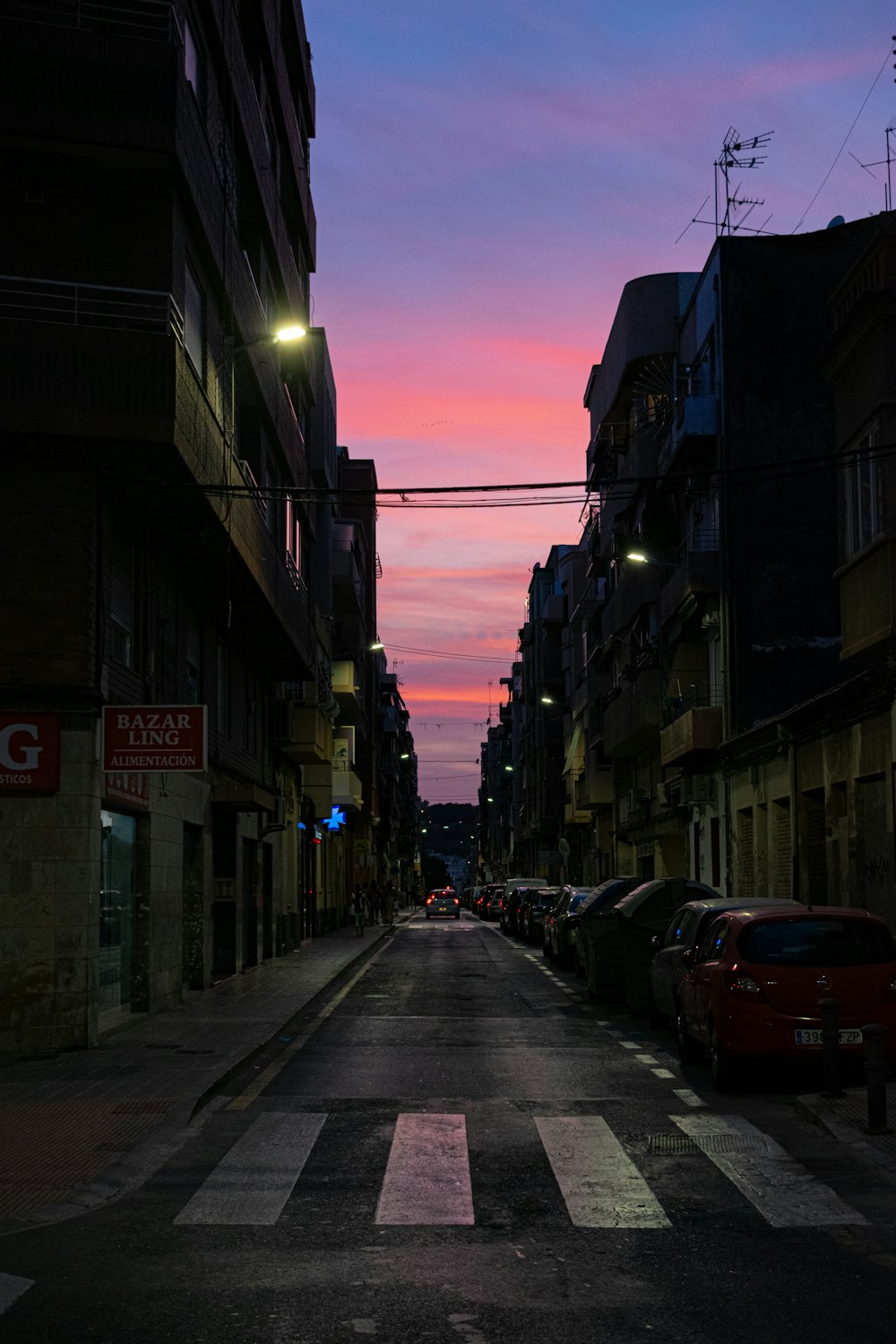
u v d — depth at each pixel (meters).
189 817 20.38
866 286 17.64
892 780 18.88
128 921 17.22
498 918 65.00
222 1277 6.14
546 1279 6.11
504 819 125.25
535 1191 7.91
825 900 23.28
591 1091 11.73
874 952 11.70
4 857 14.26
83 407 14.37
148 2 15.88
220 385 19.42
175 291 15.83
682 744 31.77
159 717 14.76
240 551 19.73
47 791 14.30
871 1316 5.54
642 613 39.44
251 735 28.67
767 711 29.69
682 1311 5.62
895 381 17.05
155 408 14.55
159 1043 14.60
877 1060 9.38
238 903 25.27
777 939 11.75
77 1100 10.84
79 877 14.29
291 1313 5.60
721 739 30.55
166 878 18.55
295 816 36.41
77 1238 6.84
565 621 73.88
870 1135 9.17
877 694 19.34
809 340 30.69
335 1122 10.27
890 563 16.80
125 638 16.88
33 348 14.38
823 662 29.84
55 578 14.57
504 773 128.00
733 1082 11.59
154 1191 7.95
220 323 19.53
